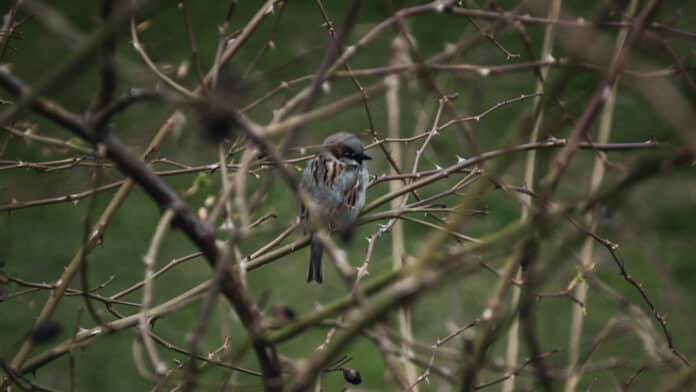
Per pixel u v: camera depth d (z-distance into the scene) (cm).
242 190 468
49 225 1794
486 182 441
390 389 1344
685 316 753
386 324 482
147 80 467
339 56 591
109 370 1409
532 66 505
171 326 1534
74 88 705
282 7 684
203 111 446
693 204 1809
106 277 1636
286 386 442
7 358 630
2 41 738
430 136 810
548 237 479
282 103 740
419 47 2330
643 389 1034
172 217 475
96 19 485
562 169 431
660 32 574
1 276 678
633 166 422
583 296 870
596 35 505
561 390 833
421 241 1734
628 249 1705
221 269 438
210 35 2261
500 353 1079
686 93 562
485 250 414
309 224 849
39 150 1089
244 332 1527
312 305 1625
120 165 470
